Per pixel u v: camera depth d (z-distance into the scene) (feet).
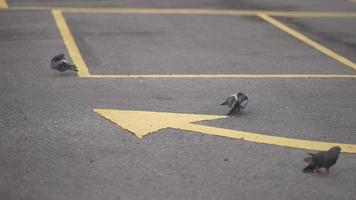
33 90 32.50
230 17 55.67
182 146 25.25
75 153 24.26
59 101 30.71
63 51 41.39
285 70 38.47
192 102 31.07
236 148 25.22
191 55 41.50
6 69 36.58
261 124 28.12
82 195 20.77
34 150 24.47
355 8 62.80
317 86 34.96
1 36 45.21
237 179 22.30
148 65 38.50
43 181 21.76
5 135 25.95
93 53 41.09
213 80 35.47
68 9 56.59
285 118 29.12
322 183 22.21
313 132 27.37
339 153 23.27
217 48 43.86
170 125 27.61
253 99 31.94
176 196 20.83
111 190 21.17
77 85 33.63
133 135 26.32
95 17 53.26
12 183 21.53
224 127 27.58
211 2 63.77
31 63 38.14
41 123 27.50
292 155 24.70
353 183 22.34
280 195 21.16
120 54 41.09
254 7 61.52
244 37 47.88
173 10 58.23
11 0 60.85
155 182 21.85
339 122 28.84
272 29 51.19
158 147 25.07
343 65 40.40
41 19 51.67
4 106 29.73
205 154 24.48
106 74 36.11
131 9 57.82
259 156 24.48
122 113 29.01
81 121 27.86
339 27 52.95
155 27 50.16
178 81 35.01
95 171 22.66
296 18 56.34
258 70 38.19
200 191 21.25
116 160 23.68
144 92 32.60
